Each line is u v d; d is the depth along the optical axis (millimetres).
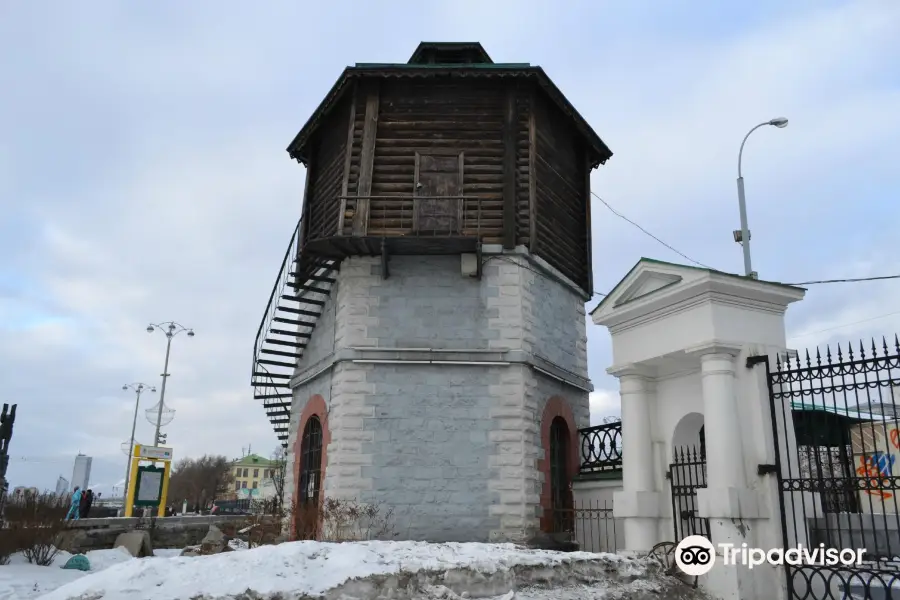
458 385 13570
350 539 12062
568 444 15000
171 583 6980
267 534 14117
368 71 14742
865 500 11297
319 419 14711
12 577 11305
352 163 14695
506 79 15008
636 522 10484
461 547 9172
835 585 9156
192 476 76438
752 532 9078
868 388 8086
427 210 14430
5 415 18000
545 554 9109
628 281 11047
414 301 14039
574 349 16078
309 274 15117
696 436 10984
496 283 14094
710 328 9664
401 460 13164
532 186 14688
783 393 9234
